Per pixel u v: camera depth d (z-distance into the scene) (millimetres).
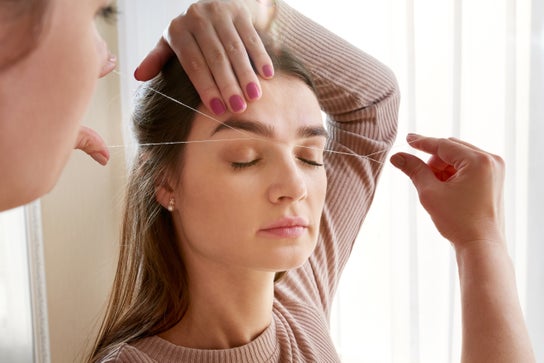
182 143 570
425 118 1130
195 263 615
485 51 1108
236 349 620
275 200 549
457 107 1100
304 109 565
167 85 581
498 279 604
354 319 1240
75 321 1260
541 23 1075
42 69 260
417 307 1173
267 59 552
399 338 1196
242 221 557
